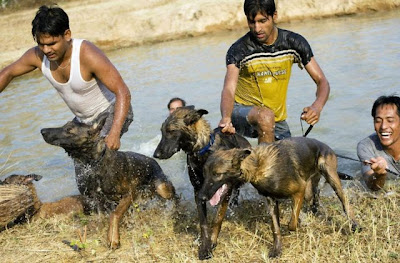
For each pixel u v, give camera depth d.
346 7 20.70
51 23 5.44
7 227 6.48
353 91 11.02
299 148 5.45
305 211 6.18
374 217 5.68
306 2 21.16
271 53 6.45
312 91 11.52
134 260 5.37
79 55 5.76
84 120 6.31
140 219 6.40
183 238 5.80
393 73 11.76
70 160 9.14
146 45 20.06
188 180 8.08
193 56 16.44
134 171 6.31
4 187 6.31
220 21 21.20
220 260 5.19
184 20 21.08
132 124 10.54
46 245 5.89
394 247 5.04
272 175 5.05
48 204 6.84
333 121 9.73
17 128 10.87
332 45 15.27
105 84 5.82
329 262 4.91
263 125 6.32
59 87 6.04
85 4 22.77
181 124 5.61
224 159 4.89
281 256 5.11
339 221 5.76
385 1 20.33
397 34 15.62
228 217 6.22
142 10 21.72
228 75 6.40
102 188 6.05
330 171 5.73
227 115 5.88
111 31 20.67
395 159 6.86
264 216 6.12
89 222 6.48
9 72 6.14
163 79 13.70
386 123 6.59
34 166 8.93
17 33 20.19
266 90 6.66
